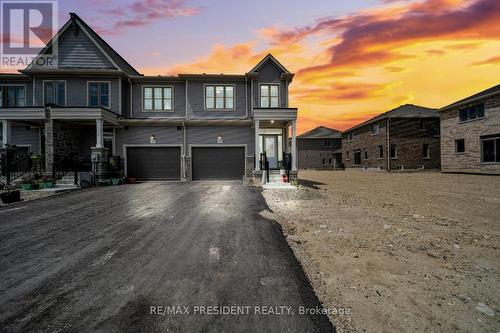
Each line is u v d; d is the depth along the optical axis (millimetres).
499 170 16219
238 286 2828
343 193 10016
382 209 6926
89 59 16047
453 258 3668
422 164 25562
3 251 3877
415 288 2844
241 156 16469
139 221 5613
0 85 15828
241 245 4117
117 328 2127
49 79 15453
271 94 16625
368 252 3873
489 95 16453
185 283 2889
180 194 9625
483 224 5426
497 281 3006
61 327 2150
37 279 3002
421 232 4848
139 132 15867
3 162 12586
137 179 15820
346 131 34781
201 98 16516
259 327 2158
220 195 9367
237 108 16656
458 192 9961
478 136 17594
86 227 5148
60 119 13219
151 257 3633
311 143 43094
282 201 8125
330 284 2912
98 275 3092
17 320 2248
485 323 2238
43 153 15570
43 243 4223
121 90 15758
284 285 2861
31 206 7332
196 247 4023
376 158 27469
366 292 2752
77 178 12828
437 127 25938
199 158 16172
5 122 13086
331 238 4484
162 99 16594
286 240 4375
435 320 2285
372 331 2137
